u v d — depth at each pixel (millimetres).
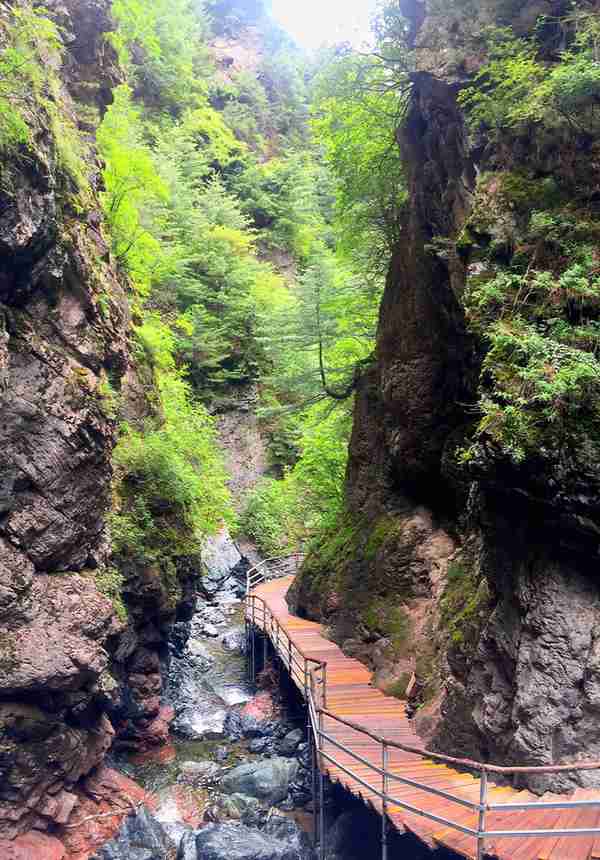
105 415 11688
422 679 12422
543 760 7789
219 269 36375
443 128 12594
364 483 17984
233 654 21188
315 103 17422
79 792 11188
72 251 11695
